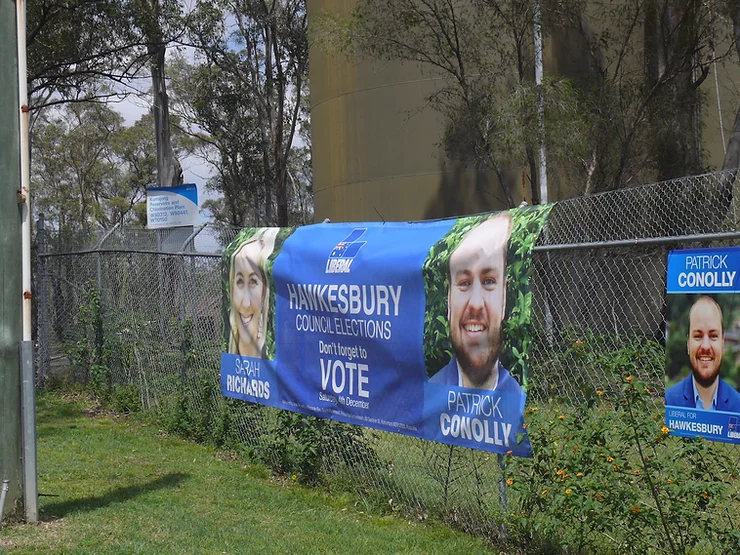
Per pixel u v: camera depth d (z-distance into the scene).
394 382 5.97
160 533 5.60
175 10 20.31
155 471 7.51
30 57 18.05
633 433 4.29
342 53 18.69
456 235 5.54
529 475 4.98
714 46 16.12
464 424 5.35
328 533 5.68
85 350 11.68
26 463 5.67
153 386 9.95
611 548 4.70
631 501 4.33
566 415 4.73
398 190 19.20
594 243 4.67
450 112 16.91
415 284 5.79
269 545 5.39
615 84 15.65
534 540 5.04
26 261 5.68
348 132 20.25
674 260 4.20
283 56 31.77
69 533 5.51
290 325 7.13
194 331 8.95
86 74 19.53
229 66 31.84
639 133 15.73
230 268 8.09
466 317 5.34
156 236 9.91
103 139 51.97
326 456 6.95
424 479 6.02
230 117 36.22
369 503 6.34
